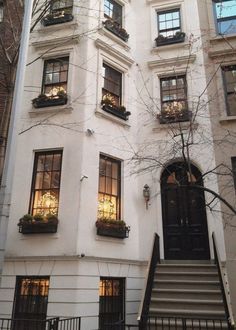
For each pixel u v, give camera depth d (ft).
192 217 36.35
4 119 23.53
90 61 36.86
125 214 35.09
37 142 34.35
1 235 16.17
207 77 39.55
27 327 29.04
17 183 33.12
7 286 30.04
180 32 42.14
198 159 36.35
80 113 34.37
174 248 35.86
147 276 28.19
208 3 43.24
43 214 31.83
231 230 33.55
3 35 35.06
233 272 32.30
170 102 40.22
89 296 29.32
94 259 30.63
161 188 37.55
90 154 33.45
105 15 41.32
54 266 29.78
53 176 33.50
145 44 43.21
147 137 38.47
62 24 38.83
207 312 25.99
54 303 28.66
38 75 37.63
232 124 37.19
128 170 36.55
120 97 39.78
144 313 25.34
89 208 31.78
